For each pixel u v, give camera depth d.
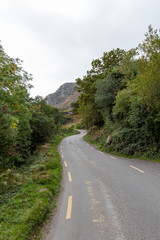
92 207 4.56
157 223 3.46
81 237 3.27
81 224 3.76
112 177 7.21
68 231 3.54
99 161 11.14
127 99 13.36
